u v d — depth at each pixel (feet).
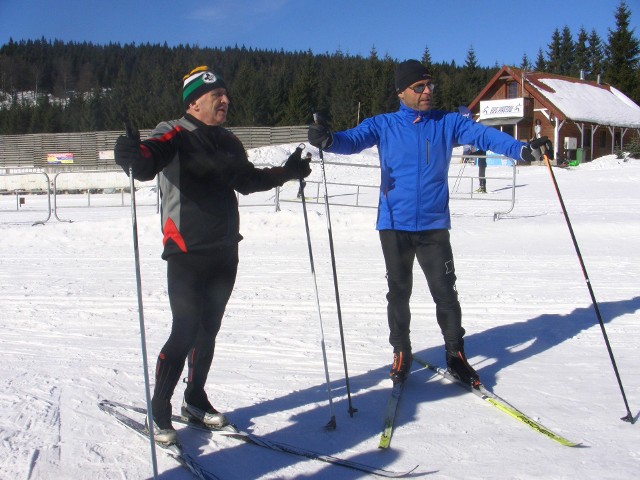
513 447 9.39
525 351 14.11
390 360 13.61
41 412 10.61
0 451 9.11
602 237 31.14
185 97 9.29
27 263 27.22
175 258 9.12
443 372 12.50
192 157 8.97
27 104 205.57
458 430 10.02
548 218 36.94
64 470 8.61
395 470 8.71
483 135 11.68
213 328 9.75
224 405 11.06
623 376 12.36
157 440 9.27
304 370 12.96
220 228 9.20
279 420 10.44
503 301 18.85
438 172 11.74
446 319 11.98
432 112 12.09
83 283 22.48
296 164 10.43
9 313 18.08
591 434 9.81
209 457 9.14
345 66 190.49
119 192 83.56
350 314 17.72
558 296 19.38
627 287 20.51
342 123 156.56
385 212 11.87
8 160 119.14
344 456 9.16
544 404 11.02
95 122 186.19
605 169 75.15
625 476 8.46
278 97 168.86
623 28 165.58
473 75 195.62
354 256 27.61
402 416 10.59
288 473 8.67
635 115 112.16
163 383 9.25
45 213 50.65
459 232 32.35
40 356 13.94
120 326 16.62
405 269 11.89
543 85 107.24
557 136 101.55
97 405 10.96
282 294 20.22
